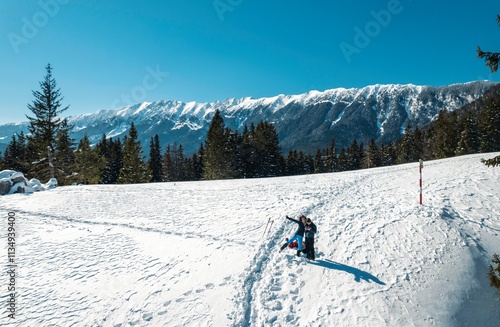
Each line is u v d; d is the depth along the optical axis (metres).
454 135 58.59
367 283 9.70
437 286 9.70
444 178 21.41
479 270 10.76
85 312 9.17
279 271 10.68
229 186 26.86
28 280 11.12
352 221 14.41
